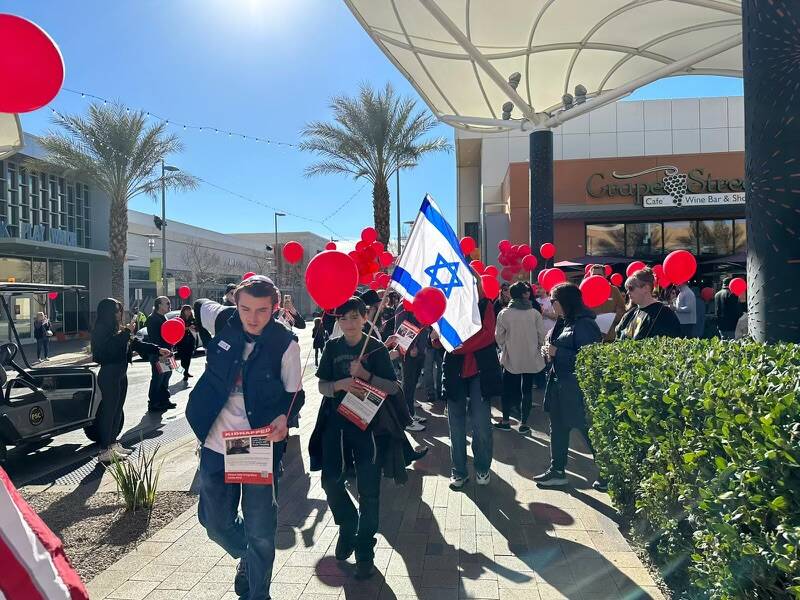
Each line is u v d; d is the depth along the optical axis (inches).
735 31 425.4
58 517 190.1
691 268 209.5
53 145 871.1
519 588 133.8
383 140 827.4
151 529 176.6
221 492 121.7
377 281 358.9
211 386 121.2
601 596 128.4
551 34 446.0
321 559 152.8
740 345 137.8
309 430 309.4
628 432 133.1
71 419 289.9
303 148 843.4
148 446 295.7
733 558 76.4
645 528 142.4
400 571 144.8
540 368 276.5
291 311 361.1
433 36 462.3
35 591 59.2
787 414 74.8
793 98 138.3
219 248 1943.9
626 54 473.1
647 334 194.1
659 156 850.8
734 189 833.5
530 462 236.5
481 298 207.9
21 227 1053.2
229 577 144.1
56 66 82.1
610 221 890.7
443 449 262.7
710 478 88.6
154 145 913.5
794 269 138.5
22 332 1010.1
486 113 572.7
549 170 526.0
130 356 281.4
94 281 1284.4
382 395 145.1
